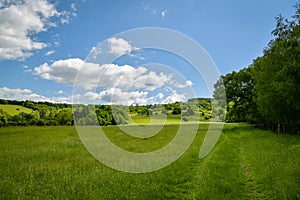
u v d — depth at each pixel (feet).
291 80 83.10
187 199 26.02
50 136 96.63
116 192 26.55
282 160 40.86
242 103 156.46
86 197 25.30
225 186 28.43
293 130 107.55
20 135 100.78
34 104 315.58
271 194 26.18
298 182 27.81
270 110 101.81
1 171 38.27
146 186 29.09
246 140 80.12
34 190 28.76
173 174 34.65
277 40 85.61
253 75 130.52
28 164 43.42
